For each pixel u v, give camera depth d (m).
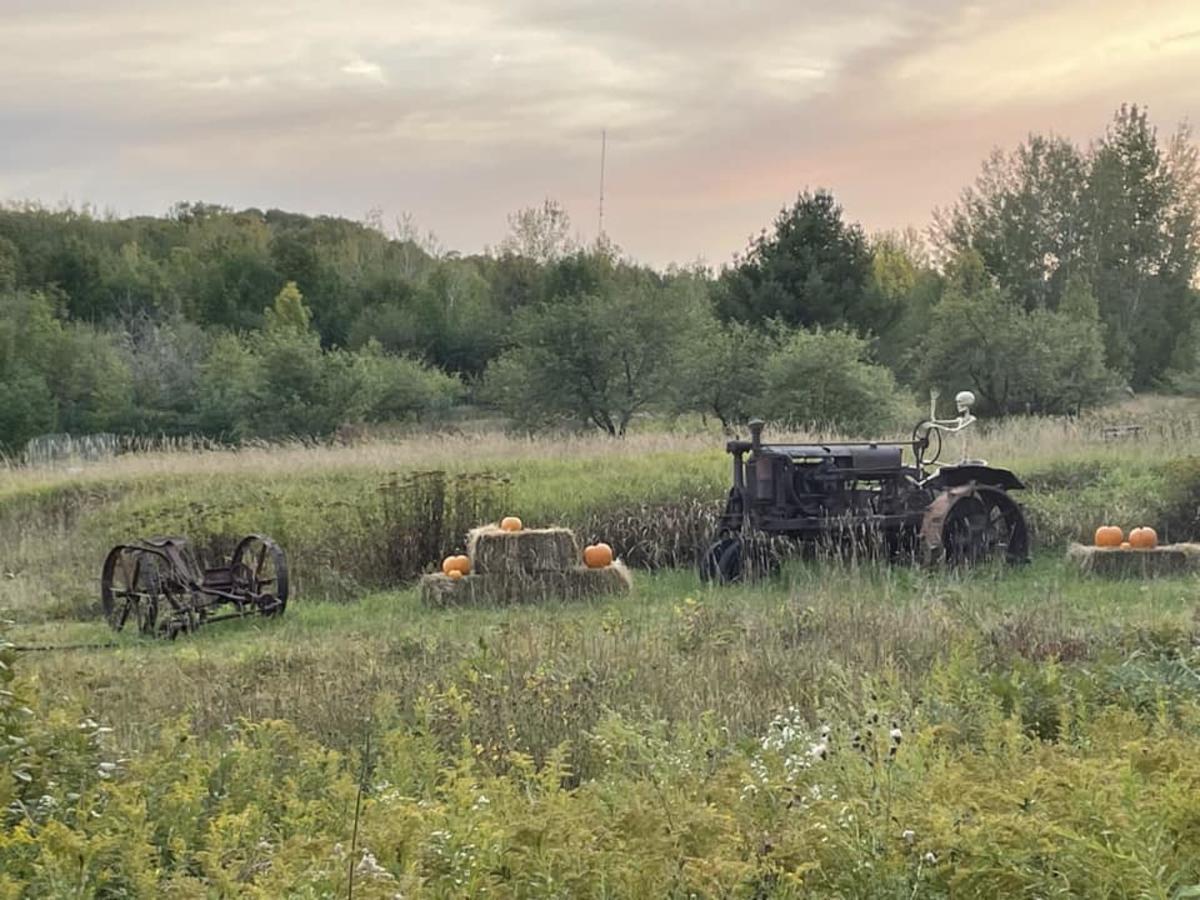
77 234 76.44
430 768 6.74
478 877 4.71
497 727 8.01
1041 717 7.39
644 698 8.54
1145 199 66.81
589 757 7.61
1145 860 4.32
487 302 66.88
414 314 63.03
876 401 31.17
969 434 23.73
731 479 18.66
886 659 9.47
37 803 5.91
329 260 75.00
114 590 14.23
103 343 52.22
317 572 16.03
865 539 15.05
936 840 4.60
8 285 61.66
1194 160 66.88
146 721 8.74
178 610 13.47
